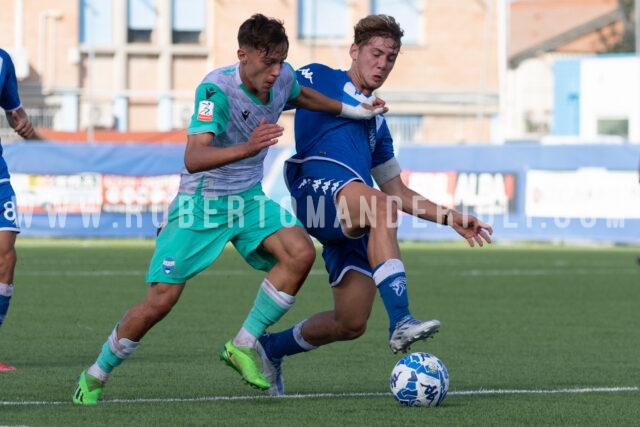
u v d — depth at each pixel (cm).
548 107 15525
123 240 6309
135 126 9238
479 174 6197
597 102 9331
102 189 6222
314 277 4438
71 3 9119
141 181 6241
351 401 1714
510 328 2814
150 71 9381
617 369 2120
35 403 1658
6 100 2091
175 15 9438
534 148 6131
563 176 6091
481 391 1831
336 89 1878
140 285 3850
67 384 1853
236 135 1670
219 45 9400
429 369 1655
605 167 6016
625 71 9206
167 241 1662
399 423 1519
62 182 6209
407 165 6281
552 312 3206
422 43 9794
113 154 6225
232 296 3572
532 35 16275
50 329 2652
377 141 1938
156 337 2555
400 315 1644
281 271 1703
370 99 1888
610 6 16388
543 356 2308
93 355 2222
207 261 1677
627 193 5988
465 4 9806
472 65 9850
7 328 2664
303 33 9550
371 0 9669
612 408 1672
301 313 3148
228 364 1706
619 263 5162
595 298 3638
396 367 1677
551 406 1683
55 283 3884
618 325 2898
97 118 9056
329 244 1823
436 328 1593
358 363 2181
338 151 1842
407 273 4544
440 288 3934
